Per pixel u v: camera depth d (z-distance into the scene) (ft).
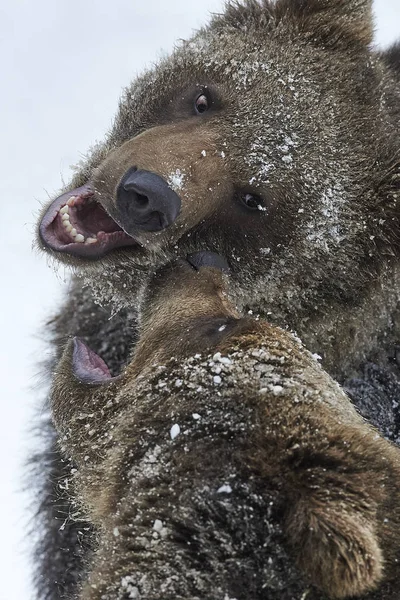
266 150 28.58
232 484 18.08
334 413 19.38
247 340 20.93
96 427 22.75
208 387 20.07
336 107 29.78
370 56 31.71
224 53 30.78
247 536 17.62
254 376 19.93
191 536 18.10
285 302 29.45
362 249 29.22
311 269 29.09
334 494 17.38
